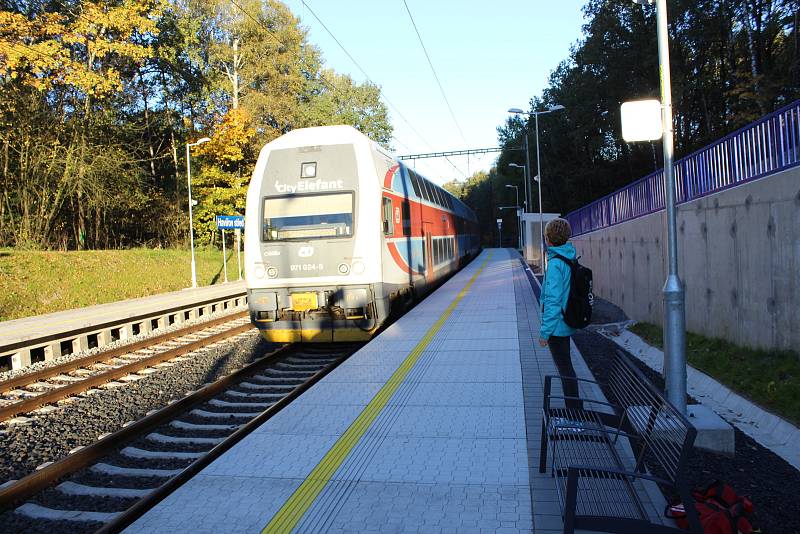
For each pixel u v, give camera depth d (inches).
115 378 386.0
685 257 402.3
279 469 186.7
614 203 657.6
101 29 999.6
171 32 1306.6
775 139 288.7
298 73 1583.4
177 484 195.5
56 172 1036.5
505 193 3390.7
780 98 944.9
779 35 1026.1
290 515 155.7
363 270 424.2
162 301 775.7
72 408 318.3
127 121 1320.1
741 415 242.2
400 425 224.5
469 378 290.2
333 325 426.9
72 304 783.7
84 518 185.6
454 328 437.7
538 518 148.3
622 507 144.1
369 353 358.9
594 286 785.6
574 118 1796.3
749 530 140.3
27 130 977.5
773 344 285.3
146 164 1460.4
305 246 429.4
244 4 1430.9
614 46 1446.9
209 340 513.3
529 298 619.5
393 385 282.5
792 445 203.6
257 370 390.9
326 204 431.2
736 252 323.9
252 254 438.3
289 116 1515.7
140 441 260.2
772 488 173.5
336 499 163.8
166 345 517.3
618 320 539.2
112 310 683.4
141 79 1369.3
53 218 1103.6
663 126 207.9
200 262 1289.4
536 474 175.5
